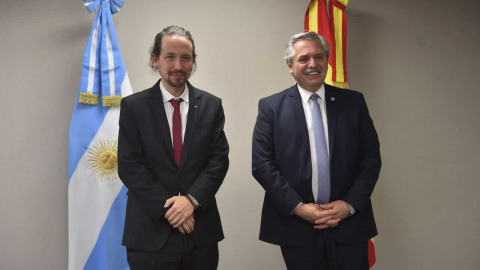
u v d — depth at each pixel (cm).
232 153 321
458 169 346
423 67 342
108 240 284
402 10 340
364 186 217
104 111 290
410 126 339
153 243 203
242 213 321
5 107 300
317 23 301
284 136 221
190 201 205
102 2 294
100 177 287
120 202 287
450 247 344
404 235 338
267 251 323
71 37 307
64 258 306
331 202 218
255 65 324
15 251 301
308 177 216
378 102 335
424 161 341
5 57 300
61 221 305
